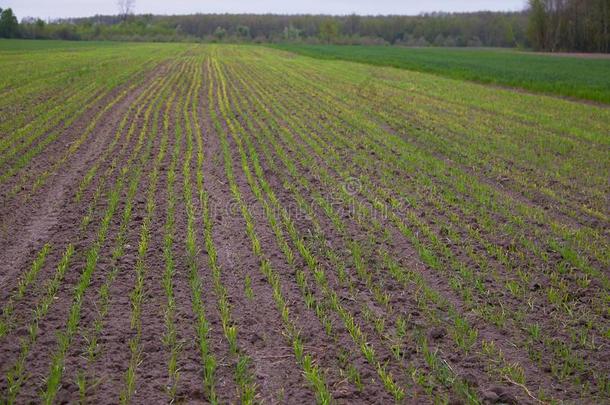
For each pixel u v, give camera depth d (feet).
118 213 28.58
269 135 49.06
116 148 43.04
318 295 20.67
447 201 31.89
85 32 373.61
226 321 18.71
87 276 21.13
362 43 388.57
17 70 108.47
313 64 148.87
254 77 105.91
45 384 15.29
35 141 45.01
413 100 76.69
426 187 34.53
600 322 19.26
